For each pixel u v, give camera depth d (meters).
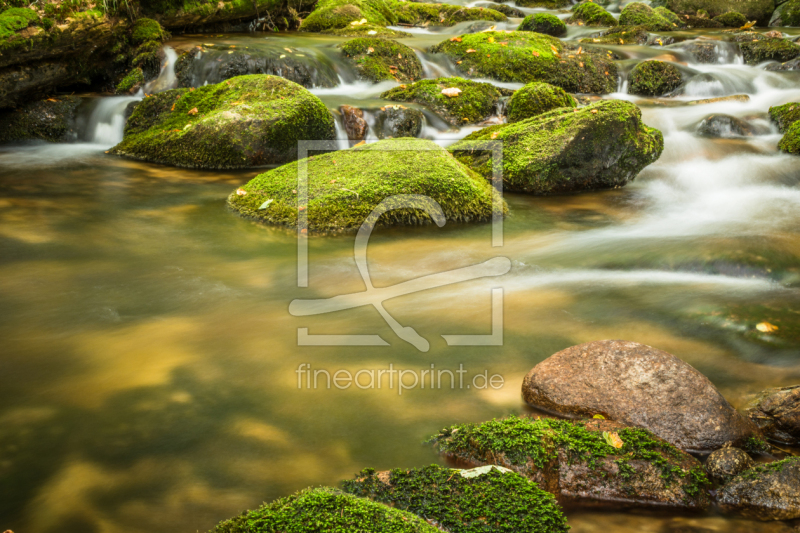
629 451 2.77
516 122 8.48
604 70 12.08
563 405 3.19
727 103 10.84
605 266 5.40
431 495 2.54
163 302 4.55
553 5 22.97
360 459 2.90
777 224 6.37
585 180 7.73
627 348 3.27
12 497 2.62
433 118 9.72
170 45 10.80
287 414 3.23
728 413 3.02
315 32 14.77
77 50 9.65
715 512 2.61
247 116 8.27
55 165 8.36
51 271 5.07
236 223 6.38
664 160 8.70
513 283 5.04
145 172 8.19
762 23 19.12
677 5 19.31
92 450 2.91
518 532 2.35
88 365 3.65
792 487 2.58
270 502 2.61
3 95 9.02
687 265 5.34
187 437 3.03
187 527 2.48
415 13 19.28
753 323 4.24
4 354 3.74
